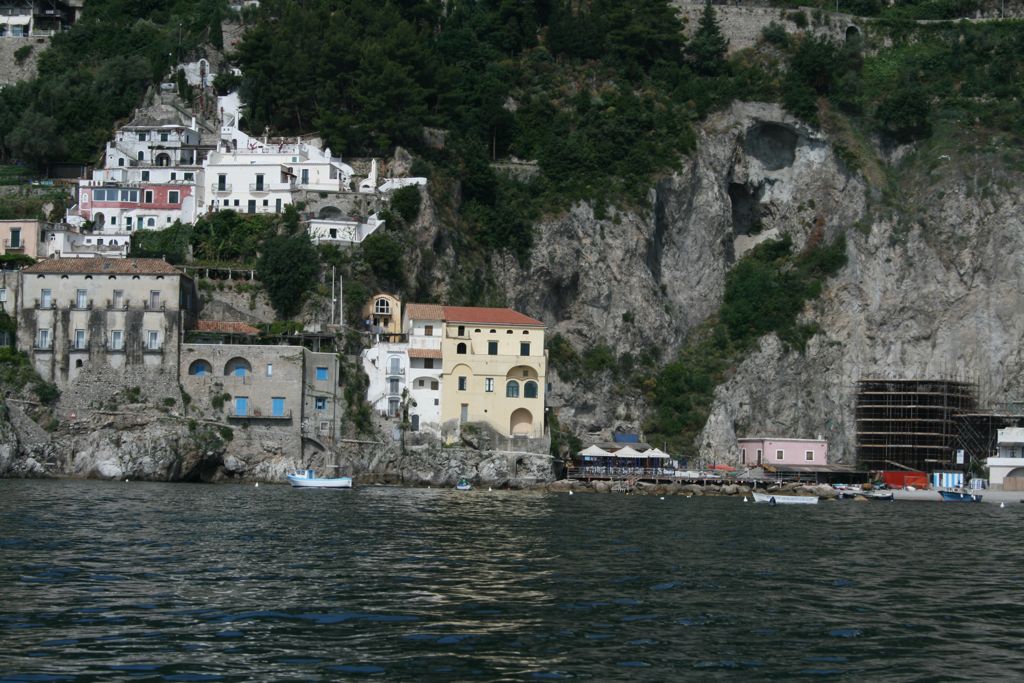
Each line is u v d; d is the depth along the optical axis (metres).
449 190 193.62
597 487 164.38
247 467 153.75
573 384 190.25
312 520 98.56
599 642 51.81
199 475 152.00
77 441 151.25
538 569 71.94
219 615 55.31
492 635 52.56
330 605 58.19
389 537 86.88
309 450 156.50
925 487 185.62
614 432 190.62
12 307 158.25
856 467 194.50
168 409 154.38
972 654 51.12
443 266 184.00
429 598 60.69
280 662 47.28
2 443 146.75
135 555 72.62
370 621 54.75
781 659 49.69
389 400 164.50
